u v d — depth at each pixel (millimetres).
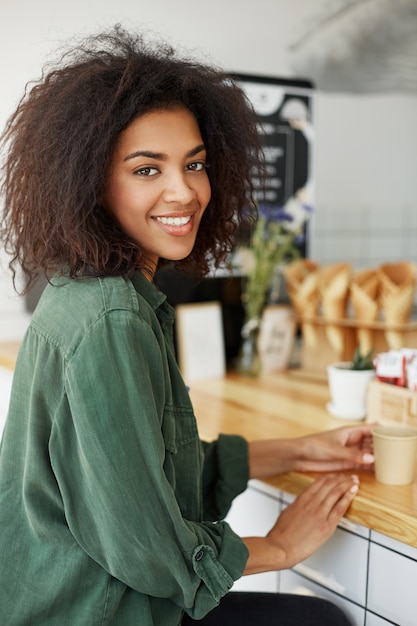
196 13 2660
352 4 3041
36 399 1061
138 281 1146
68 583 1062
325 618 1316
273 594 1382
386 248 3402
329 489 1300
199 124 1239
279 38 2873
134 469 1006
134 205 1103
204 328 2268
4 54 2350
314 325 2293
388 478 1365
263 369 2334
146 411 1013
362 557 1365
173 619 1141
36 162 1108
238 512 1668
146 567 1030
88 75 1080
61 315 1055
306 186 2604
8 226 1216
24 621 1069
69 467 1045
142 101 1079
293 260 2590
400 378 1632
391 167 3359
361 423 1777
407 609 1280
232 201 1352
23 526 1104
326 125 3117
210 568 1087
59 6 2418
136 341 1028
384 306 2137
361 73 3156
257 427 1746
